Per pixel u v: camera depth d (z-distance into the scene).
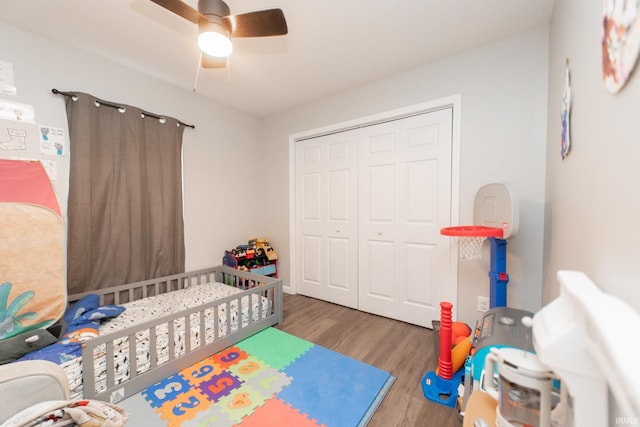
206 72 2.40
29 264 1.59
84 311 1.87
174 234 2.63
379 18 1.71
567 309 0.59
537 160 1.83
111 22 1.75
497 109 1.96
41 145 1.88
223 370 1.72
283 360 1.84
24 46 1.81
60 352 1.46
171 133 2.58
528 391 0.67
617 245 0.65
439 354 1.70
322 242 3.09
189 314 1.77
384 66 2.28
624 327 0.38
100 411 0.85
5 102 1.74
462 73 2.09
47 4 1.58
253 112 3.39
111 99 2.21
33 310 1.57
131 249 2.31
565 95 1.24
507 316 1.39
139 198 2.35
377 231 2.64
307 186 3.21
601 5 0.78
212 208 3.02
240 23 1.38
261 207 3.60
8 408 0.81
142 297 2.39
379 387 1.57
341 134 2.88
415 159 2.38
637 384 0.28
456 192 2.14
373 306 2.69
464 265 2.15
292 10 1.63
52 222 1.70
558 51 1.46
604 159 0.74
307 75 2.44
